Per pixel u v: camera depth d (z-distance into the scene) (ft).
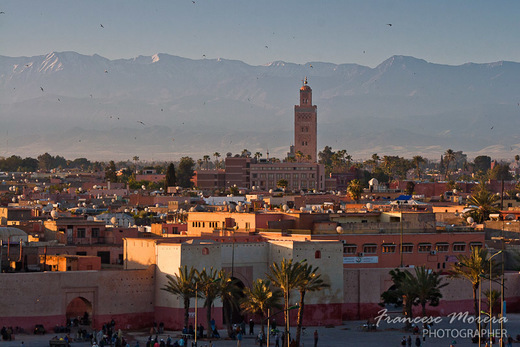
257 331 590.96
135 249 625.82
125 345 520.83
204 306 562.66
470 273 619.26
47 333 558.56
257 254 633.61
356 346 540.11
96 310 579.07
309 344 545.44
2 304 551.18
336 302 625.82
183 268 585.63
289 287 546.26
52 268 619.26
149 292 598.75
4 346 508.53
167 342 517.55
